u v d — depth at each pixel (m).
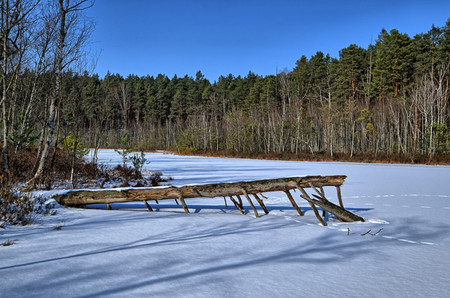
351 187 13.65
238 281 3.49
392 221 7.04
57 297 3.00
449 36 45.88
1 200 6.43
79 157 17.02
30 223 6.09
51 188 9.95
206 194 7.68
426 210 8.42
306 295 3.16
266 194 11.78
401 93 51.59
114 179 14.21
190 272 3.74
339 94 58.53
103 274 3.61
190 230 5.91
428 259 4.40
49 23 10.92
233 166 27.89
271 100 68.88
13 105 13.60
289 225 6.51
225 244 4.98
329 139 46.75
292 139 50.66
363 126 46.50
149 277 3.55
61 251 4.46
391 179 17.11
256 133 58.19
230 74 115.50
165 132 86.38
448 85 46.56
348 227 6.39
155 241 5.09
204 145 61.34
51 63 11.69
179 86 107.19
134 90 108.94
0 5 8.82
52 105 10.91
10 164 11.40
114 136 76.00
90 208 8.24
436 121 42.28
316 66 69.12
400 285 3.47
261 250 4.71
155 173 17.23
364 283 3.51
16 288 3.18
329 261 4.26
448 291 3.32
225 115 68.62
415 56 52.62
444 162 32.88
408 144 40.84
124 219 6.81
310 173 20.31
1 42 9.16
